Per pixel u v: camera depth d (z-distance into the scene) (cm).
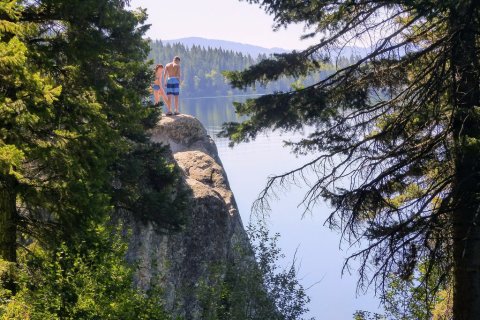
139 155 2022
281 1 1172
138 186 1975
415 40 1184
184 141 3019
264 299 1973
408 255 1117
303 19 1218
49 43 1259
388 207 1151
